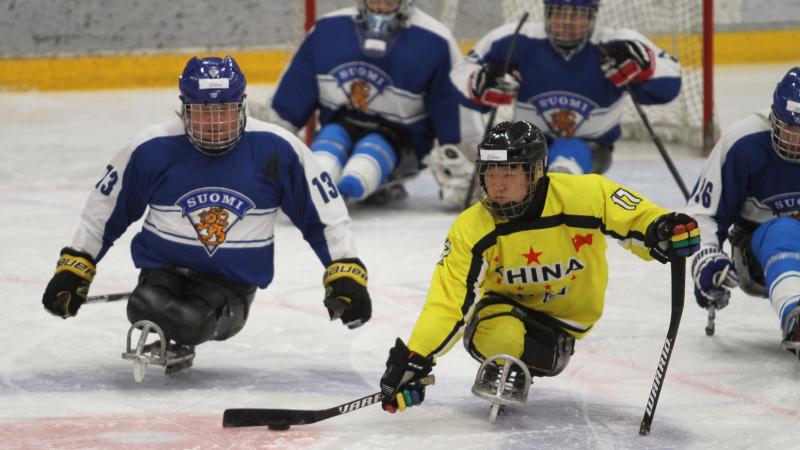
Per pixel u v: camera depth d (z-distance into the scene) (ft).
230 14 134.00
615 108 72.43
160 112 118.73
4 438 35.70
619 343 48.11
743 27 143.54
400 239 70.03
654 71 67.97
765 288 47.14
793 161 44.91
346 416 38.32
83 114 117.60
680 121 104.53
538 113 72.90
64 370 43.70
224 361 45.39
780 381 42.37
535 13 105.29
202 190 41.52
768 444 35.53
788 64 143.74
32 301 54.60
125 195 41.96
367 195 74.74
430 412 38.83
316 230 42.32
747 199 46.78
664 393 41.22
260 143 41.88
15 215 75.41
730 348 47.09
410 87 76.84
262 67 135.23
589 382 42.73
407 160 79.51
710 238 45.88
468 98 73.56
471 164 77.77
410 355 34.60
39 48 130.52
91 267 42.11
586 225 35.83
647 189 84.89
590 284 37.11
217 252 41.68
